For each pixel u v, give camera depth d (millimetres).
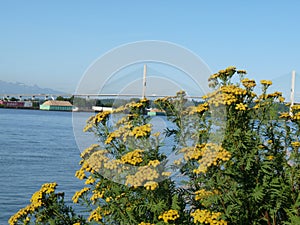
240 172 4297
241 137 4273
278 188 4559
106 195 4199
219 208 4289
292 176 4762
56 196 4594
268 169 4594
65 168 18828
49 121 74312
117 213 4105
